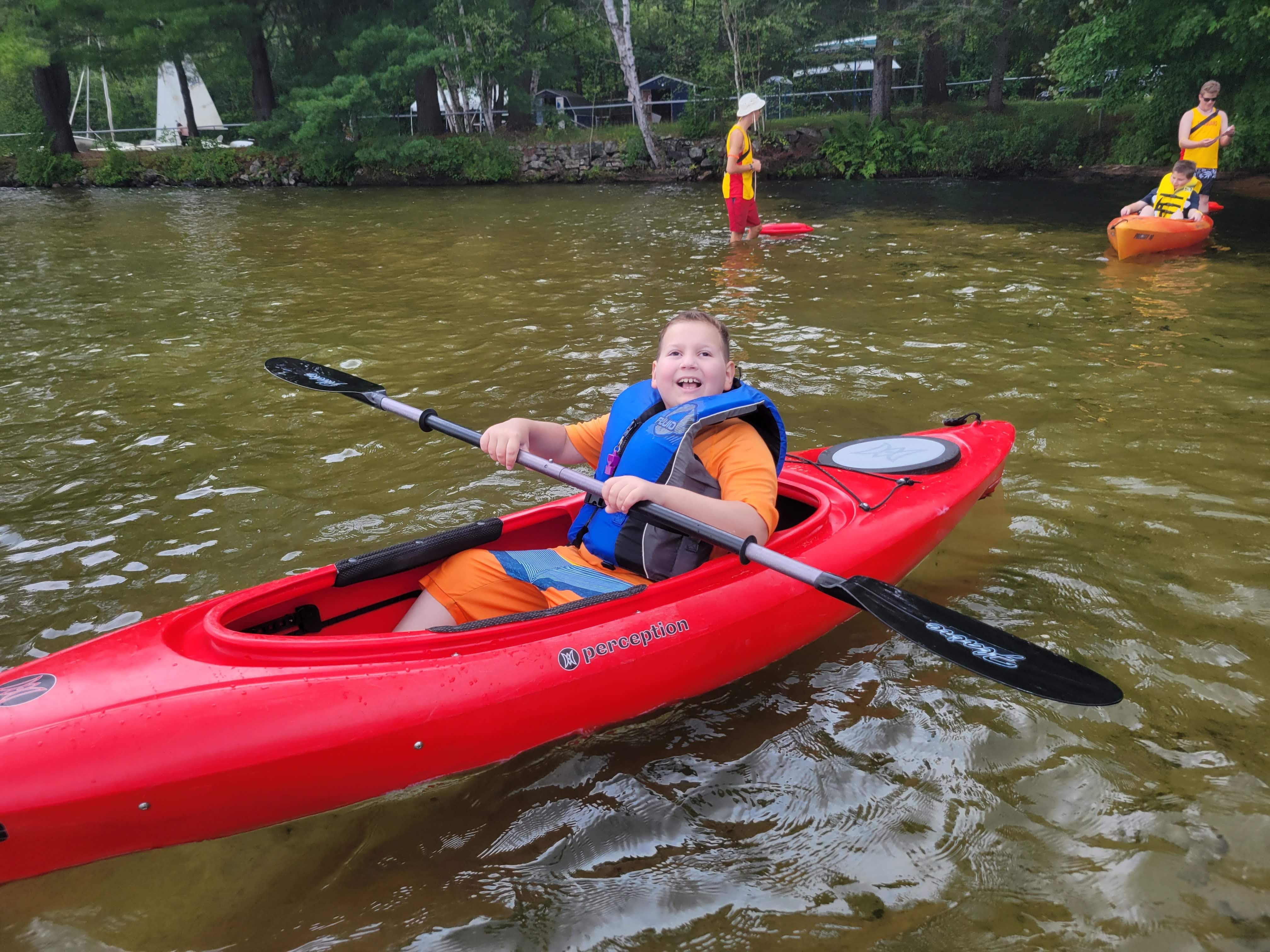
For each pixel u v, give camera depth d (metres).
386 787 2.18
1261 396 4.91
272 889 1.95
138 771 1.95
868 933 1.79
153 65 23.30
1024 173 19.12
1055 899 1.86
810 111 26.23
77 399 5.34
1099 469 4.02
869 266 8.90
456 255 10.53
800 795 2.18
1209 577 3.11
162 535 3.57
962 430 3.88
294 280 9.16
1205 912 1.81
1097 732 2.37
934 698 2.53
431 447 4.45
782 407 4.84
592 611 2.44
